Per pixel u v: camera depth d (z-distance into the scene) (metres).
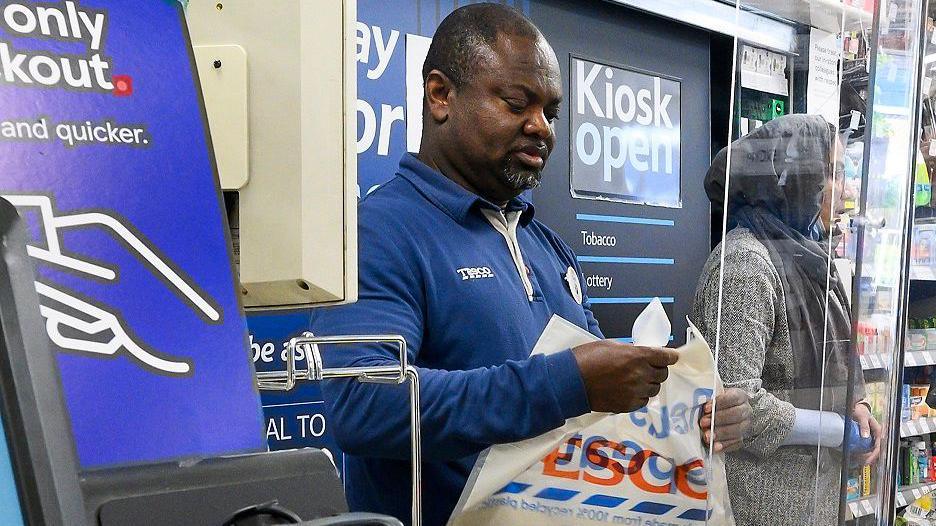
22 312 0.49
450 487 1.59
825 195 1.37
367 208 1.64
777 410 1.33
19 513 0.47
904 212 1.28
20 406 0.47
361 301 1.51
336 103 1.03
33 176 0.62
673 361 1.37
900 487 2.91
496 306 1.65
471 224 1.72
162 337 0.66
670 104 4.07
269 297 1.04
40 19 0.65
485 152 1.71
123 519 0.55
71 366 0.60
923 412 2.98
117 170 0.66
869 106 1.22
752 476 1.35
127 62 0.69
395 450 1.43
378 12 3.00
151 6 0.72
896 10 1.25
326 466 0.68
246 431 0.69
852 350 1.24
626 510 1.38
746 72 1.35
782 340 1.36
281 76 1.00
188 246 0.69
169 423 0.64
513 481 1.41
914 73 1.27
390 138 3.04
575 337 1.46
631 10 3.88
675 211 4.10
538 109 1.73
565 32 3.64
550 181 3.59
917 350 2.77
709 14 4.10
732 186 1.38
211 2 1.02
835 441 1.28
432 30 3.16
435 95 1.76
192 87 0.74
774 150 1.38
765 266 1.36
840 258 1.36
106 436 0.60
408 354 1.51
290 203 0.99
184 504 0.59
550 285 1.86
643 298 3.95
